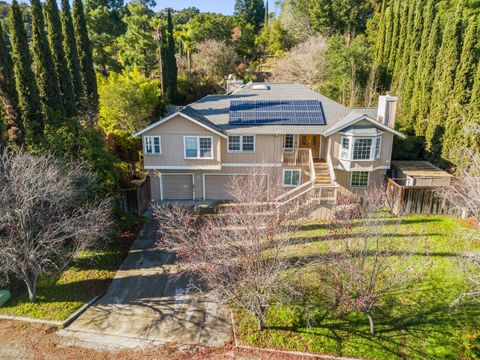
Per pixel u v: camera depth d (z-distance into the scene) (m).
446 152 26.31
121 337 12.55
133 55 45.22
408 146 29.05
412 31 34.44
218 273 12.80
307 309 13.18
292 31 56.16
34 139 19.69
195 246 13.42
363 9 49.62
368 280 13.37
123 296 15.00
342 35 49.69
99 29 52.31
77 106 27.58
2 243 13.05
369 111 25.97
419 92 30.39
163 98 42.28
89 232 14.41
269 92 27.98
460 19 26.33
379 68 38.84
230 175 24.97
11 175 13.55
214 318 13.69
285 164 24.48
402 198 21.50
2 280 14.28
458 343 12.53
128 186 23.64
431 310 13.86
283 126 24.14
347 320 13.51
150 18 50.62
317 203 21.16
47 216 14.25
